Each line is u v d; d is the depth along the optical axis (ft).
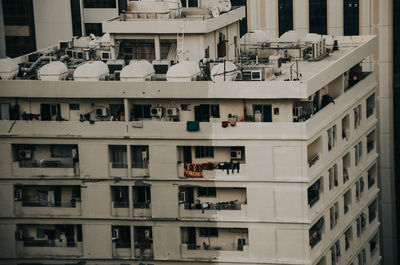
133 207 499.92
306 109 499.51
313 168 489.67
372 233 574.15
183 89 488.85
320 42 549.54
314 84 487.20
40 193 513.45
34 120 504.43
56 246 511.40
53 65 506.48
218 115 494.18
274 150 481.46
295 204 484.74
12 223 511.40
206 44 519.19
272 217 488.02
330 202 510.17
